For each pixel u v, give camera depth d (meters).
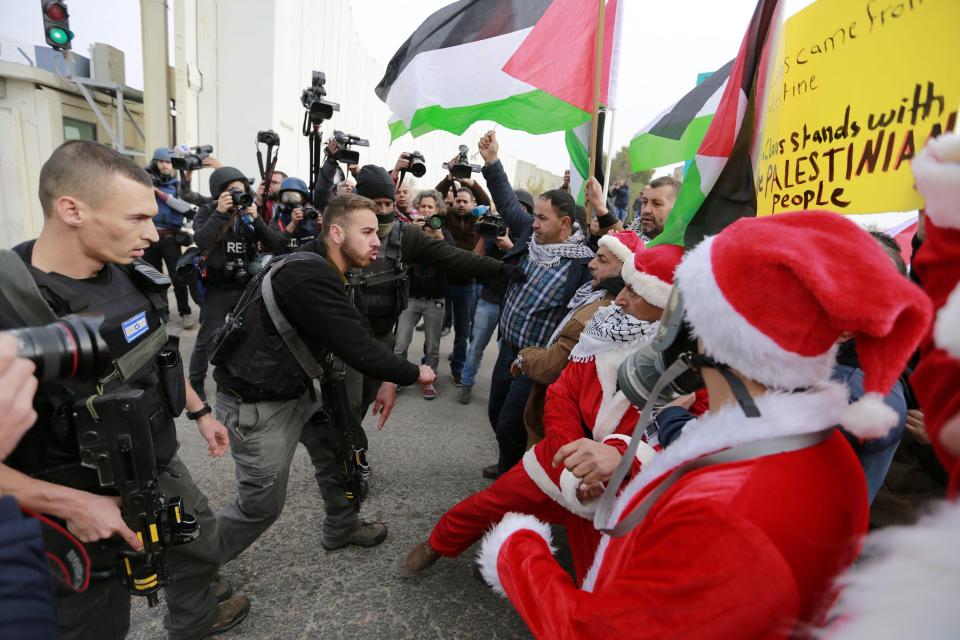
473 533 1.90
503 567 1.03
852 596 0.51
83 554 1.13
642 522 0.76
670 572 0.65
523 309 2.73
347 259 2.10
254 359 1.79
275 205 5.69
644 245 2.09
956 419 0.63
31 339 0.74
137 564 1.23
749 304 0.64
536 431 2.29
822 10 1.49
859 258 0.59
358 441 2.15
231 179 4.13
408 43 3.24
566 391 1.79
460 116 3.24
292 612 2.01
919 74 1.20
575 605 0.81
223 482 2.86
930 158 0.73
